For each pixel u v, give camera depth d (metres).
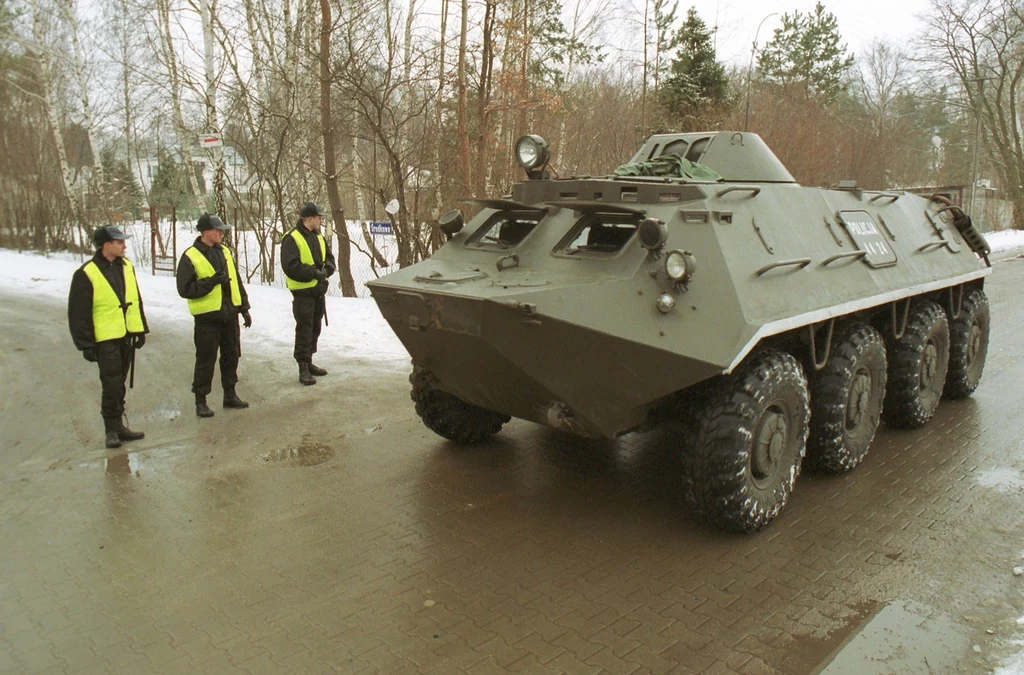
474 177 13.95
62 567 4.11
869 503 4.87
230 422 6.53
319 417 6.64
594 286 3.96
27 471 5.47
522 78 13.66
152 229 15.26
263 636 3.46
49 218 19.95
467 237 5.22
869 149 25.09
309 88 14.55
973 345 7.03
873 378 5.37
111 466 5.56
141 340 6.12
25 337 9.44
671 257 3.96
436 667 3.23
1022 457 5.64
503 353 3.98
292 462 5.63
